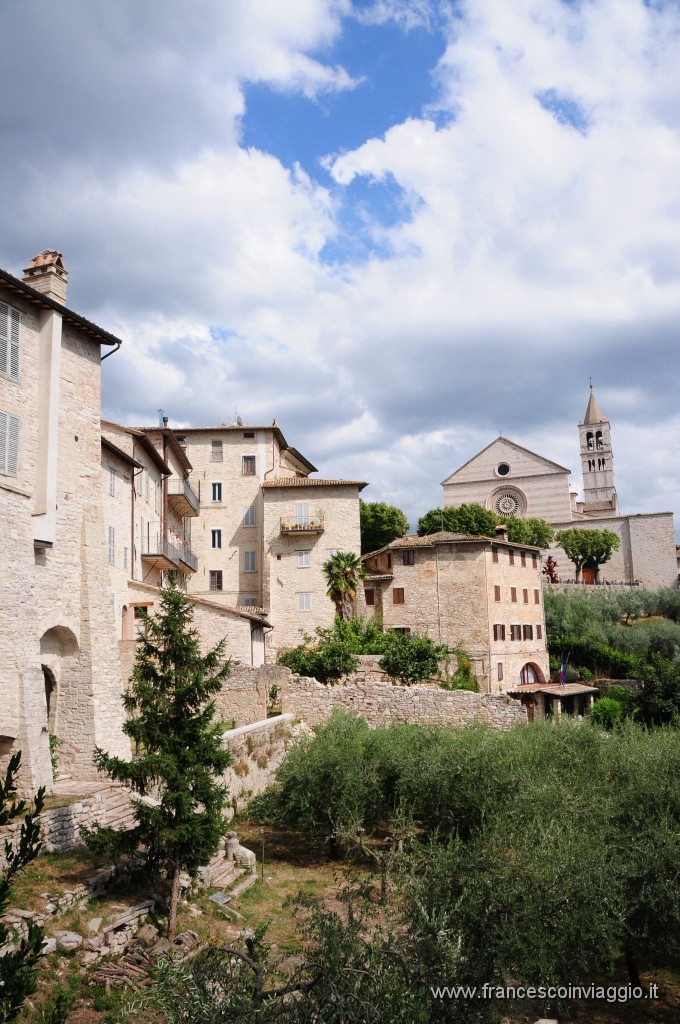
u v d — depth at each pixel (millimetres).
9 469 24047
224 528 62750
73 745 25469
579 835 17656
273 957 17266
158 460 45219
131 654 34125
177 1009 9836
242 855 26188
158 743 19688
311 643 57125
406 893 14539
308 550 59469
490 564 58000
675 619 80625
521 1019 16219
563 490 102875
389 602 58812
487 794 24672
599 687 59562
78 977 15844
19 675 22844
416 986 10664
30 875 18844
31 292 24656
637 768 24078
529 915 14391
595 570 103062
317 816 27672
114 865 20031
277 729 36812
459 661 55312
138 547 40344
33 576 24266
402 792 26734
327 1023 9719
